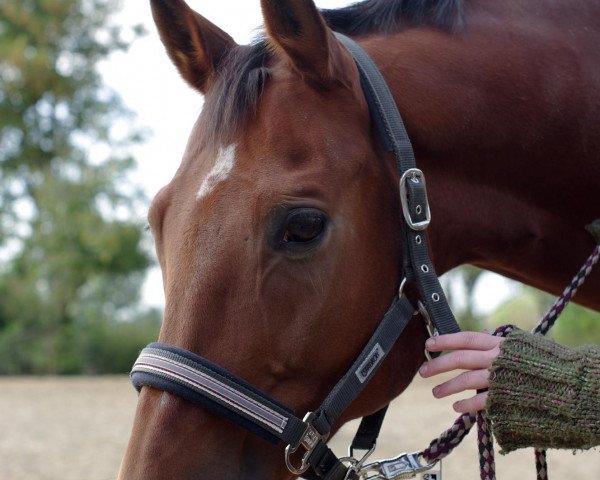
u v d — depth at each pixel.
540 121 1.65
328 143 1.42
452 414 8.24
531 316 15.62
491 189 1.67
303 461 1.40
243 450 1.37
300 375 1.39
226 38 1.65
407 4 1.73
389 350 1.45
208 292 1.33
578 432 1.29
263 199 1.35
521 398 1.34
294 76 1.47
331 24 1.76
